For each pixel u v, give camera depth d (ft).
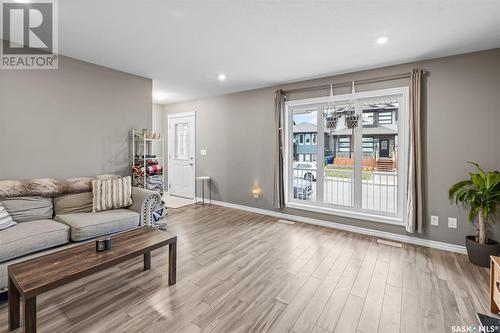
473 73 9.06
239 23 7.45
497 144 8.70
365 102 11.66
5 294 6.60
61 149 10.03
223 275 7.67
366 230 11.55
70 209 9.34
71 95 10.27
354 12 6.79
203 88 14.97
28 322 4.74
